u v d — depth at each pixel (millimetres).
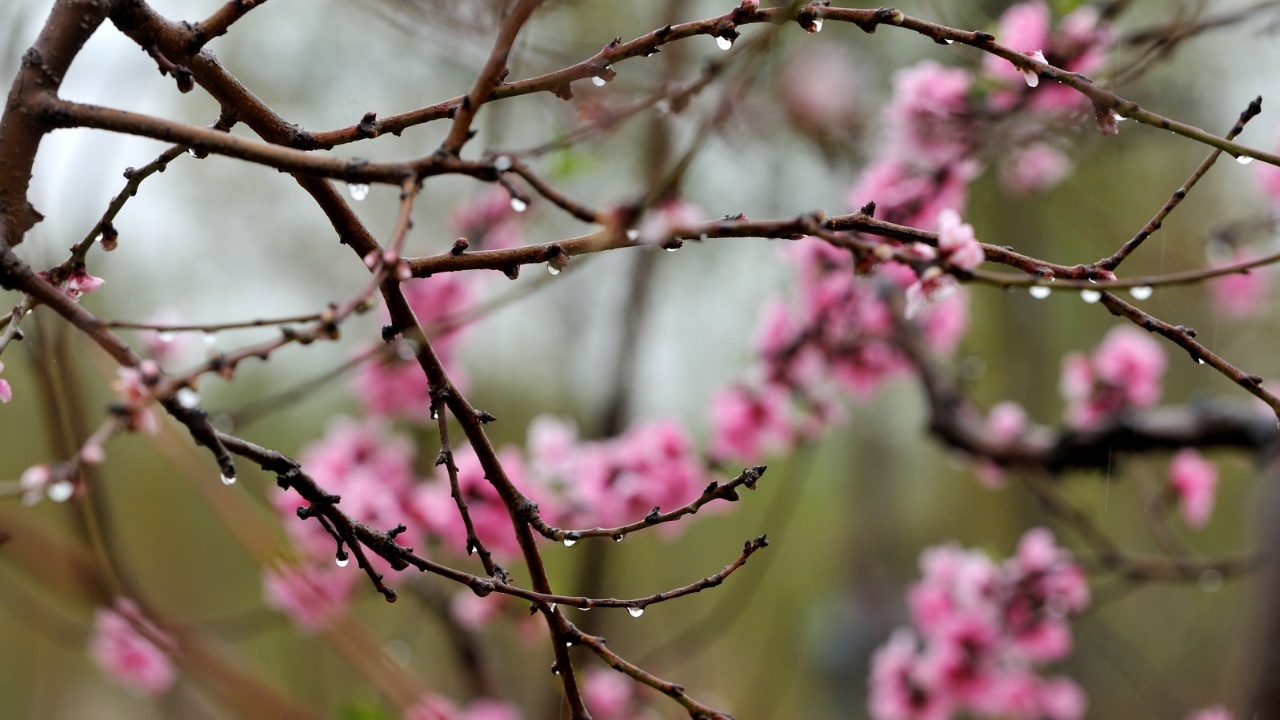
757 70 2664
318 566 2852
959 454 2863
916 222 2797
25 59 1806
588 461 2848
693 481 2852
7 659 3557
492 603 2918
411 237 3127
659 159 2861
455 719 2869
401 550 1916
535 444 2848
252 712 2824
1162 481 3188
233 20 2031
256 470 2887
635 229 1826
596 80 2184
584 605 1959
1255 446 2768
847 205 2816
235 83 2049
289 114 3008
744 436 2889
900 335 2877
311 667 3096
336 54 3000
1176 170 3082
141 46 1994
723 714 1951
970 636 2912
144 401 1423
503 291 2965
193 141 1640
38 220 1838
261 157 1610
